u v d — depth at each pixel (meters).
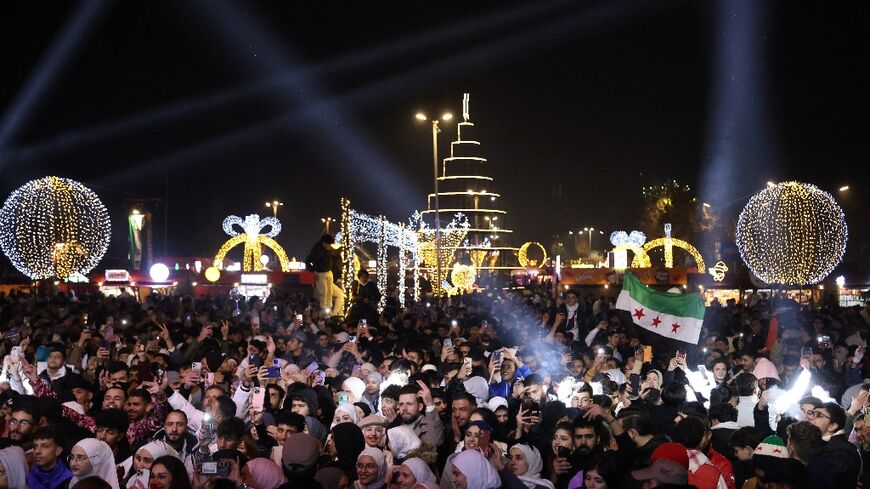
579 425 8.45
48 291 38.75
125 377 11.42
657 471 6.32
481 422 8.05
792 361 16.27
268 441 9.70
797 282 37.94
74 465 7.46
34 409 8.47
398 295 47.88
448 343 14.57
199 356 14.12
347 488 7.97
